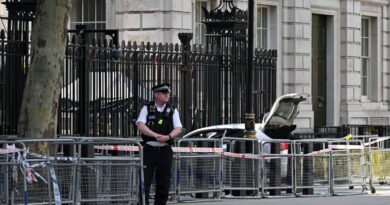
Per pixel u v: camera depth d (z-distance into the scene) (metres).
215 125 44.47
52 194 28.47
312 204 35.97
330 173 40.47
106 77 39.41
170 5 55.62
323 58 68.50
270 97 47.94
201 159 36.66
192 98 43.84
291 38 64.44
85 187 29.38
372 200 38.16
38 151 31.66
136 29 56.50
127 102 40.47
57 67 32.41
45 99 32.16
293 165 39.41
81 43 38.12
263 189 38.50
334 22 68.56
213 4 59.75
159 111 30.92
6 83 35.84
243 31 47.03
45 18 32.06
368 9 72.19
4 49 35.81
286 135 41.91
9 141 28.16
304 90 64.94
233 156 37.84
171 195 35.84
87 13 58.31
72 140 29.42
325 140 40.00
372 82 72.69
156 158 30.77
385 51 72.69
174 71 42.94
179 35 44.31
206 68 44.78
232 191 38.53
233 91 46.06
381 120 72.38
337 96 68.62
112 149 35.88
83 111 37.97
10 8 36.56
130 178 30.03
